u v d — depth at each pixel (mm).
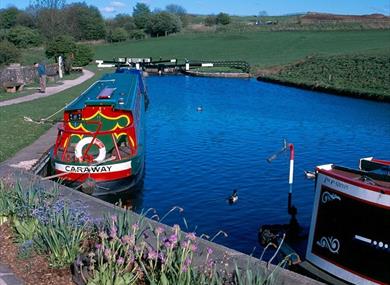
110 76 28609
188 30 120000
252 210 14961
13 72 38875
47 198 9914
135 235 7426
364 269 8195
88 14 100688
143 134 20734
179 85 51844
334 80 49875
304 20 123875
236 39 95750
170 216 14625
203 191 16812
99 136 18281
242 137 25766
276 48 81438
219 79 58719
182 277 6355
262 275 6977
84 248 7875
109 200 15922
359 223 8203
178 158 21203
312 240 9203
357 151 23141
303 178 18156
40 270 7523
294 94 45031
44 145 19109
